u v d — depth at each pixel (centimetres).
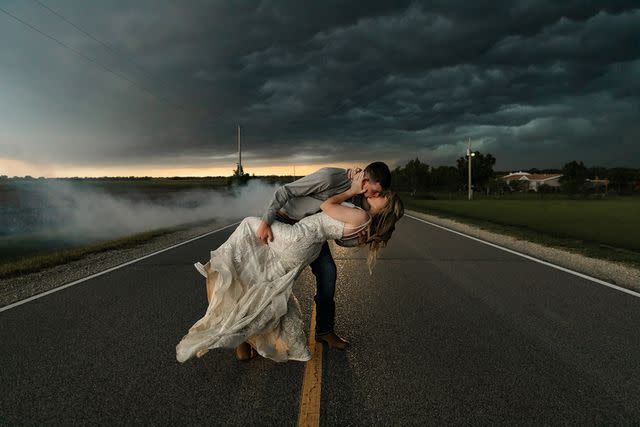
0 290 599
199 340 287
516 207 3064
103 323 438
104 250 984
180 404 270
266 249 313
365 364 331
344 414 257
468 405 266
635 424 243
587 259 820
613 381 298
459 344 372
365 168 294
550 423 245
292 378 308
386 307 492
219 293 301
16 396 281
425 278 652
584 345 368
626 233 1319
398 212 301
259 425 245
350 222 291
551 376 307
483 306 494
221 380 305
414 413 257
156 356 351
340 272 702
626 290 571
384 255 881
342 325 428
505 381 299
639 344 370
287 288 301
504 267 743
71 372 319
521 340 381
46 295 560
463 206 3225
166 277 668
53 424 247
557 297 534
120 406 268
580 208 2922
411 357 344
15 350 364
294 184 307
